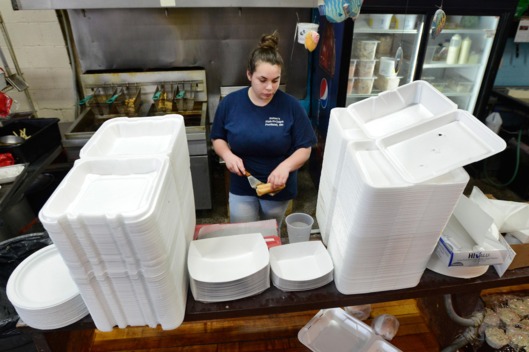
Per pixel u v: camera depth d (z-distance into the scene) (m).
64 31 2.75
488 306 1.61
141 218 0.73
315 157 3.26
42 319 0.98
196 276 1.04
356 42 2.71
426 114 1.16
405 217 0.93
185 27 2.88
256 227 1.36
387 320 1.55
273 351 1.50
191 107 2.79
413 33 2.75
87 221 0.74
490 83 2.92
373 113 1.20
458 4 2.48
